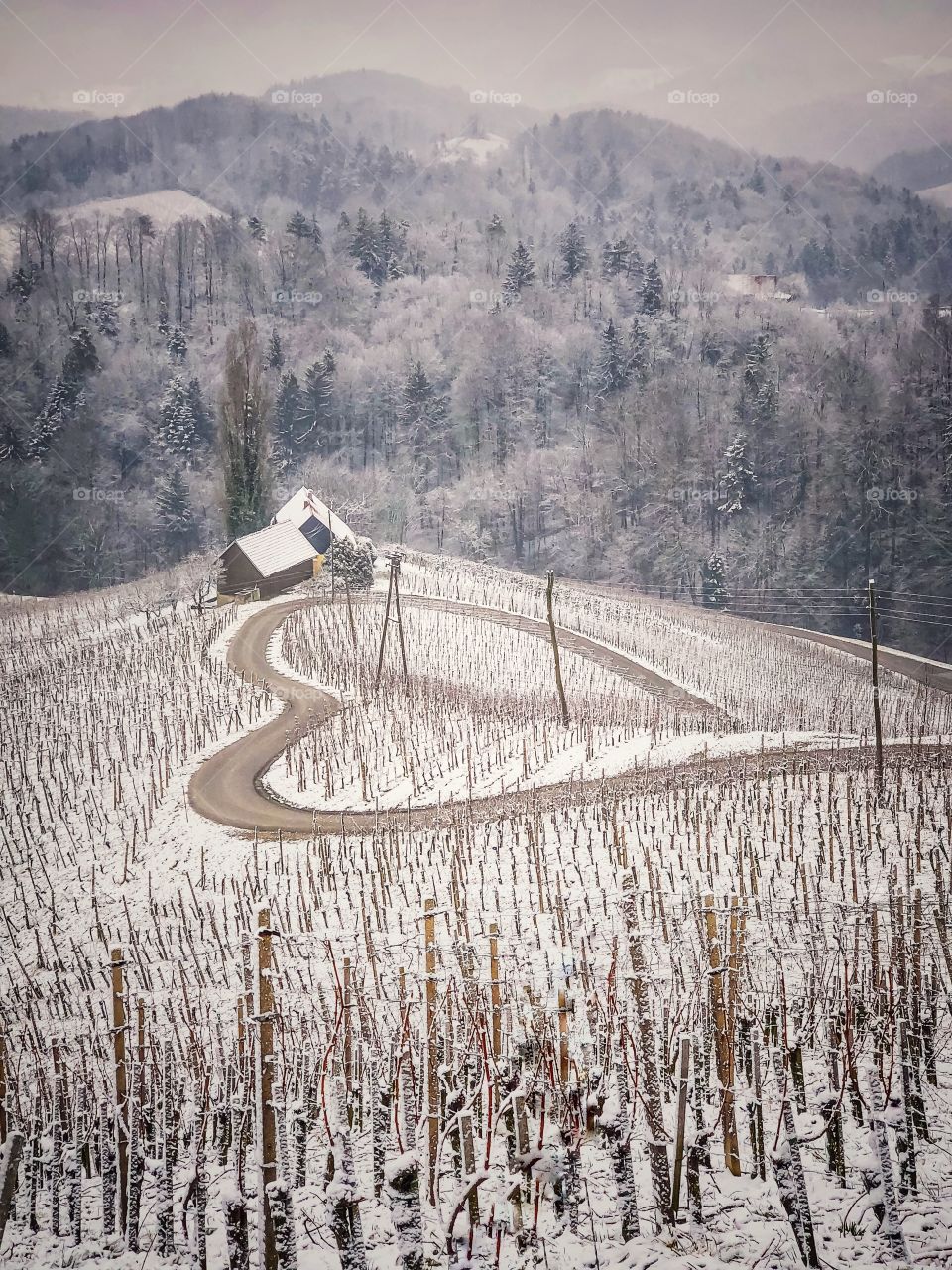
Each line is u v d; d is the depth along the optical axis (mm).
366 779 45438
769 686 75000
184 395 171625
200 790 47125
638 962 14281
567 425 184250
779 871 28453
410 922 29062
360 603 86625
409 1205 11109
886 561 140250
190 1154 16984
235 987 26875
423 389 180250
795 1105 15930
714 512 156750
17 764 50688
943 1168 14453
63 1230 16016
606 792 39188
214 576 102438
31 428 167750
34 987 29797
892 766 38000
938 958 20875
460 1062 16719
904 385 157625
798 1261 12500
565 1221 13602
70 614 99188
